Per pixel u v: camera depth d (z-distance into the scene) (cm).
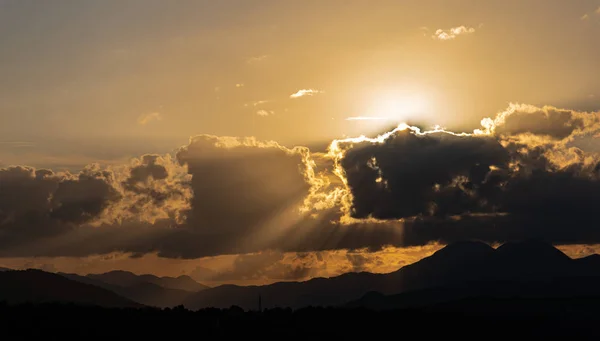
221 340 17825
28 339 16512
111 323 18300
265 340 18262
